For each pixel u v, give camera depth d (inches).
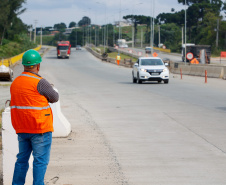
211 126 526.0
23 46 5300.2
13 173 281.9
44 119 249.0
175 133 483.5
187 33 7647.6
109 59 3934.5
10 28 5492.1
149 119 591.2
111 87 1216.2
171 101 818.8
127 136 470.3
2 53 3954.2
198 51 3216.0
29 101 245.3
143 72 1346.0
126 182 301.7
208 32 5999.0
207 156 374.6
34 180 253.0
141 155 381.4
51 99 251.4
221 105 745.6
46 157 255.0
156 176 315.6
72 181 305.3
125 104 778.8
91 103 805.9
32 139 250.5
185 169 333.7
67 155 384.5
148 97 904.9
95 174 323.0
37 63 253.0
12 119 252.4
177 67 2299.5
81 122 573.0
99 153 390.9
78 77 1817.2
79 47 6860.2
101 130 509.4
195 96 919.7
